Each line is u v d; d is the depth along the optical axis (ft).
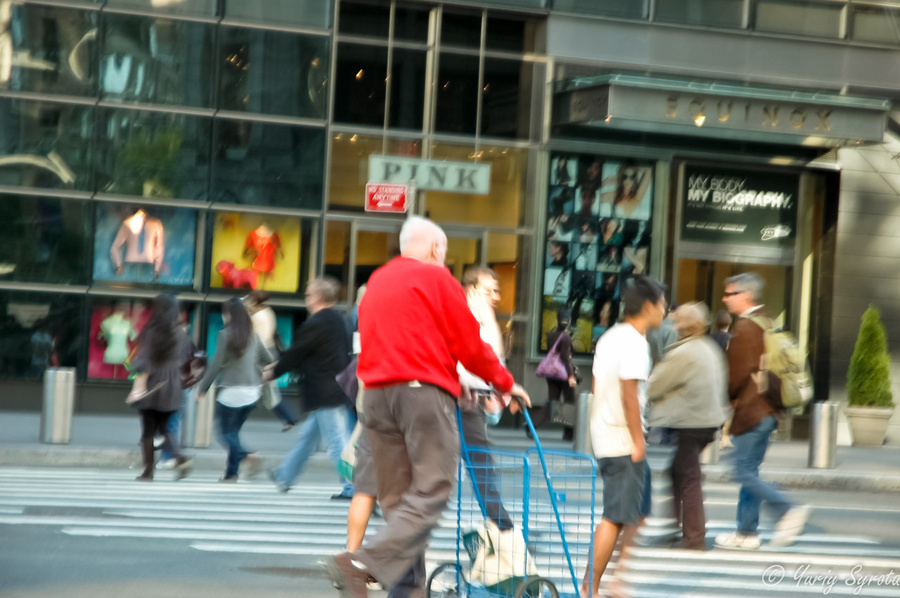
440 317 73.20
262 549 107.65
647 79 235.61
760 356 119.34
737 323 121.19
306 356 140.26
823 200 268.41
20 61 234.79
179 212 241.55
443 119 252.62
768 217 266.98
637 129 246.27
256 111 244.42
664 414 115.96
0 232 233.55
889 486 189.26
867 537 132.46
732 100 239.71
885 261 268.82
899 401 264.11
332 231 248.11
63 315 235.81
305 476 168.86
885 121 247.70
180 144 241.55
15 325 233.55
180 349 156.97
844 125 245.45
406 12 251.39
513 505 77.20
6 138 234.17
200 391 156.66
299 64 246.27
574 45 256.93
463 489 85.10
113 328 238.07
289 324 246.27
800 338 267.39
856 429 249.34
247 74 244.22
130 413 237.66
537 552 80.89
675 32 260.83
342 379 131.03
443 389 73.00
